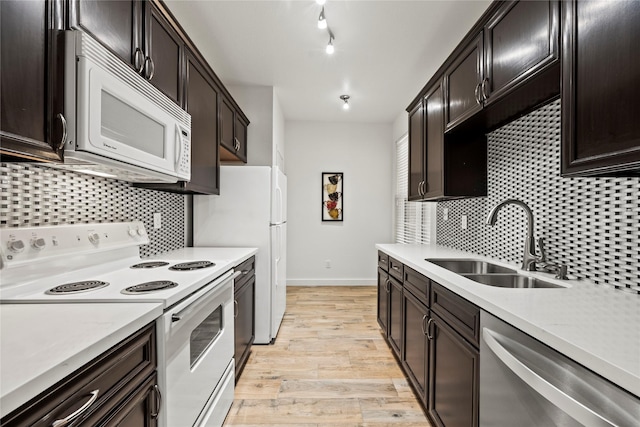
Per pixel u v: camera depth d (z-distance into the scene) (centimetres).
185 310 122
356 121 484
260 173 279
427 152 251
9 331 79
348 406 189
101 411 76
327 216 489
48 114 96
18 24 85
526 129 182
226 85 351
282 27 239
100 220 171
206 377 146
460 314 132
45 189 136
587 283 136
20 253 116
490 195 220
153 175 164
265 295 277
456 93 202
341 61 294
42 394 60
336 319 341
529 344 86
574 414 65
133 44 141
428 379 170
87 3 112
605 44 93
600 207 133
